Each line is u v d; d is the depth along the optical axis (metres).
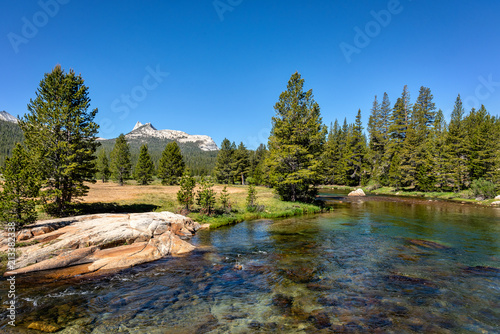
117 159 56.31
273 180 34.12
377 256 12.30
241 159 79.38
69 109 18.41
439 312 6.98
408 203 38.03
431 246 14.05
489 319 6.61
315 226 20.30
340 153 82.19
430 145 56.81
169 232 15.04
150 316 6.86
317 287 8.75
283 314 6.93
